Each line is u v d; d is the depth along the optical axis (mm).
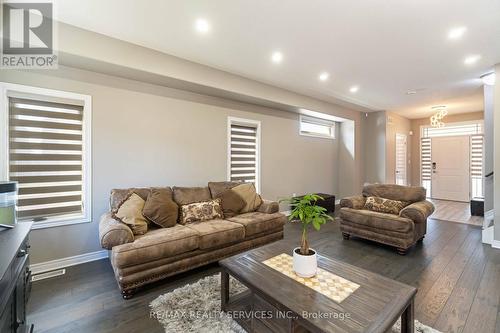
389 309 1297
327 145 6125
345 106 5750
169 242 2320
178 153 3572
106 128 2980
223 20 2309
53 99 2668
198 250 2551
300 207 1701
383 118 6258
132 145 3174
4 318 1094
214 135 3971
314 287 1518
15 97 2500
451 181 7047
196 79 3270
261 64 3334
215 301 2031
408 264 2811
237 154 4375
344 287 1517
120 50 2668
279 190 5043
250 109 4477
